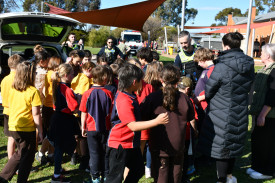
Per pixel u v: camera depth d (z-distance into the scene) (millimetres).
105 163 3418
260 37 33844
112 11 7219
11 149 3711
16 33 5805
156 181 2934
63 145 3473
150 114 2861
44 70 4203
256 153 3844
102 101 3277
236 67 3098
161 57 27797
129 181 2879
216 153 3227
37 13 5414
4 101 3549
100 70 3285
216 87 3193
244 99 3213
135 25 8703
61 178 3547
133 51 27234
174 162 2939
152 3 7086
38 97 3191
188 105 2854
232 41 3176
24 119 3182
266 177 3820
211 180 3832
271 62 3648
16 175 3799
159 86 3572
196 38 39562
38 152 4238
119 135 2740
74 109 3443
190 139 3441
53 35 6281
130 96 2705
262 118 3615
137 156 2857
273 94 3508
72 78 3922
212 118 3266
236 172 4070
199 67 4406
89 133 3318
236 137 3199
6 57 5781
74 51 4426
